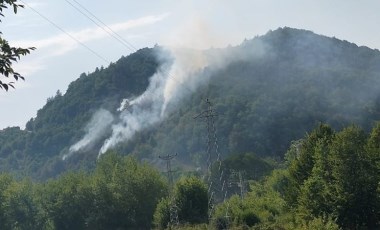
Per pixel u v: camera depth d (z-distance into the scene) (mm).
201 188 104250
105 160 129500
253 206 96188
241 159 155000
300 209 68250
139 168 119750
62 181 121750
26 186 118375
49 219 119562
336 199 65312
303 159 78625
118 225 116438
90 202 117875
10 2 13531
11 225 114688
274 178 115125
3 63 13508
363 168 66375
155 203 117125
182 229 91688
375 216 65312
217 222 89000
